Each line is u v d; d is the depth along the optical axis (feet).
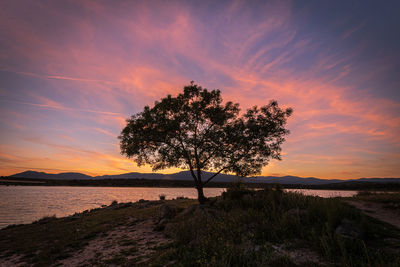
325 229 23.08
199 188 60.49
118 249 31.14
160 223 43.39
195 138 61.26
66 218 64.44
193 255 20.93
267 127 58.85
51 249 32.94
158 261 21.72
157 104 60.90
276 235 24.08
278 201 37.88
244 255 18.66
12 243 39.96
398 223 27.66
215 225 28.14
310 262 17.46
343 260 16.43
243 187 51.60
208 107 63.21
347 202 45.01
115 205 91.45
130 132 60.54
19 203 146.92
